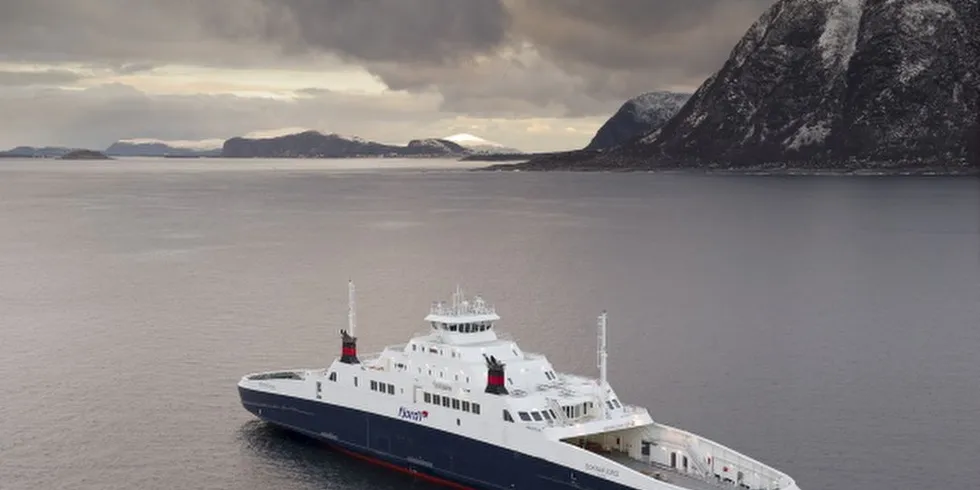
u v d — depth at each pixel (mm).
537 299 170125
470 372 84062
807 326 149125
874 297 175000
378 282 188000
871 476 87688
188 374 119062
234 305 162750
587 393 83688
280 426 98188
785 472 88438
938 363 126312
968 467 89688
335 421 92250
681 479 77938
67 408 105562
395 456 88125
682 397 110562
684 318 154375
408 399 87000
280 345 133875
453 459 83875
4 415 103125
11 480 86125
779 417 103562
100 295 173125
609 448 84500
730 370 122250
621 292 178375
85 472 88062
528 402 80750
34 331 143000
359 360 94312
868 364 125812
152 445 94625
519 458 79438
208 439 96250
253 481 86438
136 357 127250
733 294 177125
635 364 124875
